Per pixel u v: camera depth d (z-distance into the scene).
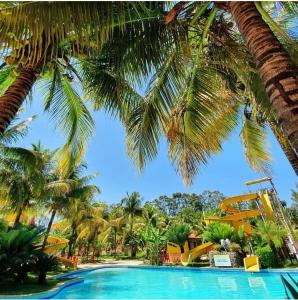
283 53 2.64
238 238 20.12
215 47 4.98
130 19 3.95
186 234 23.80
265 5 5.00
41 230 12.34
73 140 7.11
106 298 10.59
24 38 3.04
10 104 4.05
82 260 34.75
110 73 5.46
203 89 5.25
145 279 16.41
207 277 15.88
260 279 14.01
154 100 4.93
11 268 10.87
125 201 42.62
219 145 6.23
